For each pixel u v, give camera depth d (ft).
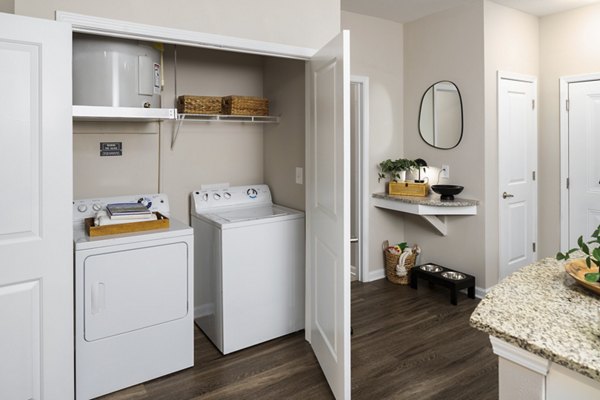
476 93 11.68
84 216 8.54
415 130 13.51
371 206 13.39
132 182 9.51
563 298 4.19
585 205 12.39
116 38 7.29
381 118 13.38
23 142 5.65
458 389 7.35
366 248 13.38
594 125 12.05
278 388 7.52
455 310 11.02
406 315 10.71
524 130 12.74
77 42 7.06
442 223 12.73
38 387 6.04
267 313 9.25
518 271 5.13
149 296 7.64
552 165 13.07
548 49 12.89
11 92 5.53
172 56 9.84
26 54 5.59
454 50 12.16
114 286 7.26
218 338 8.89
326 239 7.54
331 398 7.19
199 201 9.96
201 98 9.40
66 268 6.08
